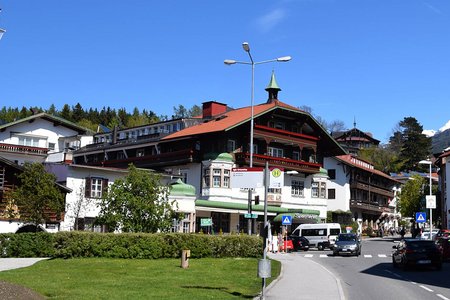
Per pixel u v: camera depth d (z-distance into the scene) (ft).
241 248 107.86
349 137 475.72
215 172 191.21
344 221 266.36
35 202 111.55
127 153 226.17
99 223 112.16
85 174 145.79
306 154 225.35
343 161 270.26
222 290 61.21
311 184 226.17
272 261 102.83
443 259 119.14
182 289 59.93
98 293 54.70
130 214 110.01
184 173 202.18
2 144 192.85
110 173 150.10
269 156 202.18
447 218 221.25
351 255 140.97
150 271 78.33
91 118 550.77
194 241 102.78
